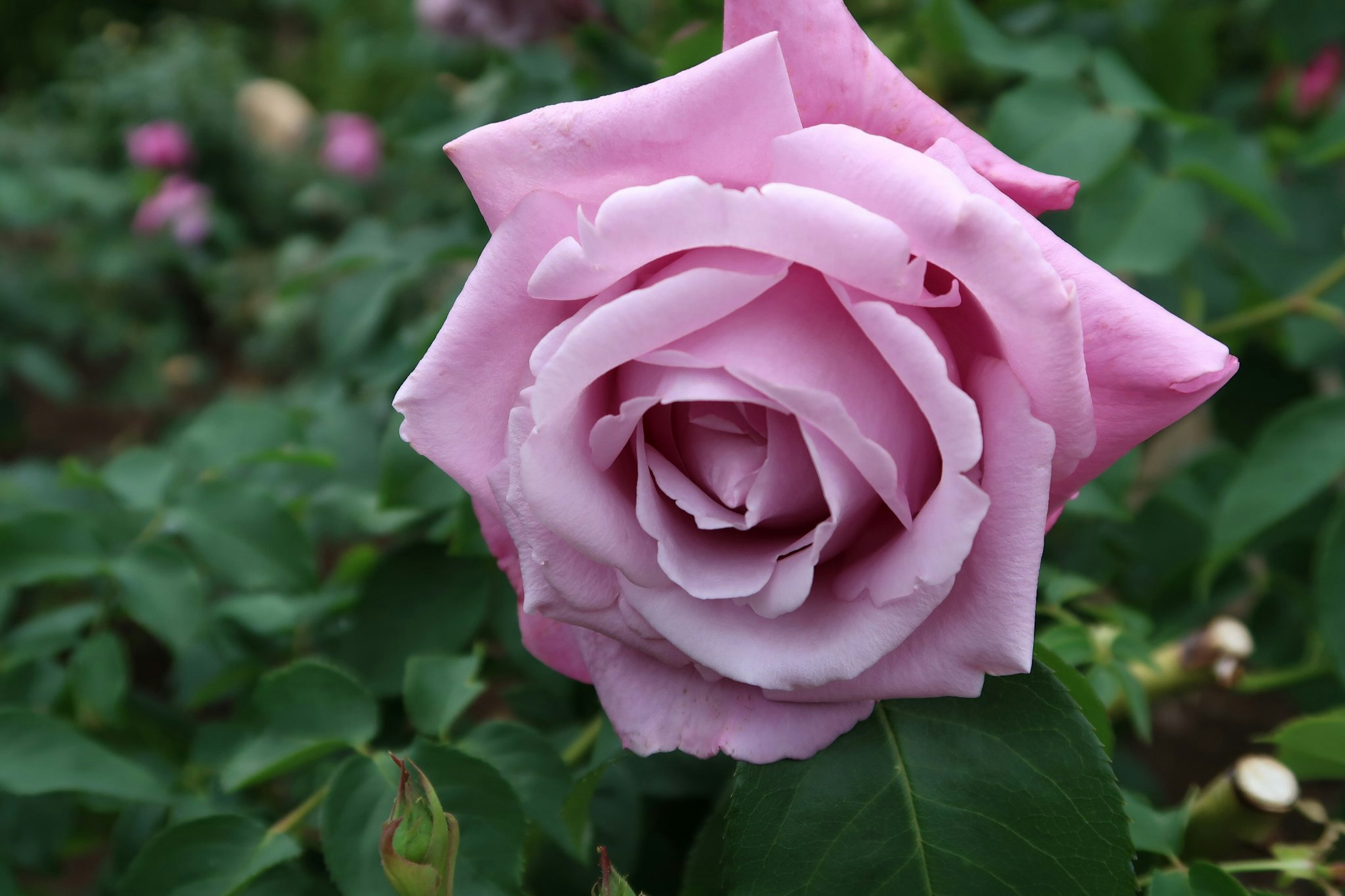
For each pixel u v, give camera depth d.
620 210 0.27
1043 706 0.30
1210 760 0.75
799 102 0.30
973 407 0.27
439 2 0.66
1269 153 0.60
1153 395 0.28
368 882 0.34
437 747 0.34
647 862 0.45
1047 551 0.60
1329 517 0.51
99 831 0.49
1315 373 0.59
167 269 2.04
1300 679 0.45
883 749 0.30
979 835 0.30
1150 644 0.45
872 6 0.48
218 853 0.35
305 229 2.25
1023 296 0.26
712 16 0.51
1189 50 0.57
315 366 1.82
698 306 0.27
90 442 1.76
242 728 0.41
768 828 0.30
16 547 0.41
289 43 3.17
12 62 3.24
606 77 0.57
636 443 0.29
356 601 0.43
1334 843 0.36
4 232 2.20
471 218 0.56
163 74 2.35
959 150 0.29
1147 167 0.42
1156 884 0.33
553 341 0.28
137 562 0.42
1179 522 0.52
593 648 0.31
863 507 0.28
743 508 0.29
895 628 0.28
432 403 0.29
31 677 0.45
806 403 0.27
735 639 0.29
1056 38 0.44
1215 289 0.55
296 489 0.50
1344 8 0.62
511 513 0.29
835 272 0.27
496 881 0.33
